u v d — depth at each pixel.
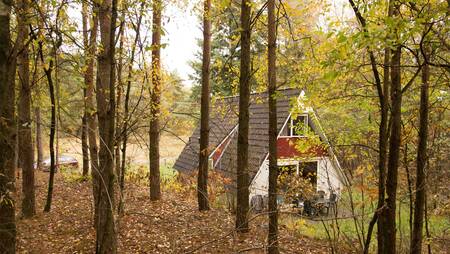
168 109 9.88
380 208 4.95
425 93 5.81
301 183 10.34
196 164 16.69
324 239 8.09
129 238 7.21
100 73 5.02
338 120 9.58
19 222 7.71
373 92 6.65
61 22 5.44
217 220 8.86
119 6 5.25
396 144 5.10
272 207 5.90
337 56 3.63
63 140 15.29
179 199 11.49
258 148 14.98
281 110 14.72
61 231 7.54
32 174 8.42
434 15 3.67
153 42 8.60
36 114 10.43
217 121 16.03
